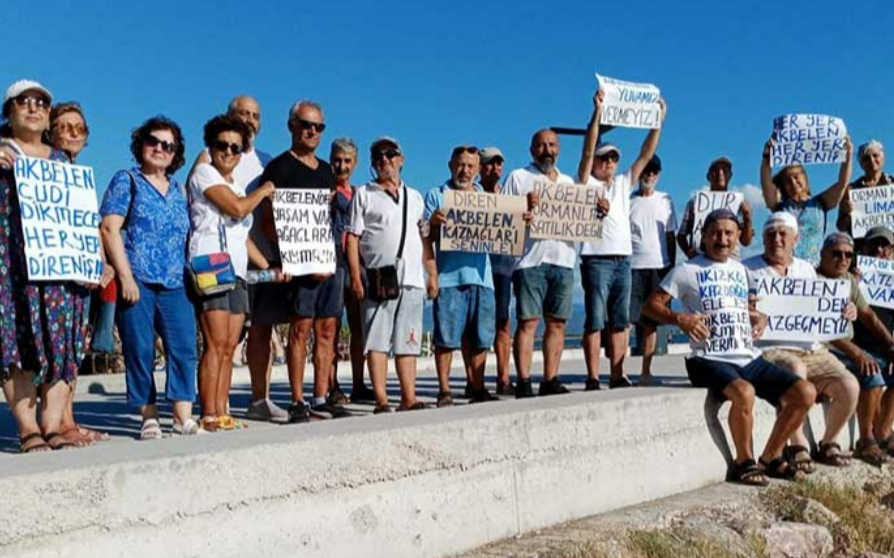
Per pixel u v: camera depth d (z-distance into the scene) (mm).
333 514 4629
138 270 5688
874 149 9969
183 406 5902
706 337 7340
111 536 3834
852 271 8789
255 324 7168
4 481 3531
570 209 7949
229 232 6199
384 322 7117
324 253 6891
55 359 5109
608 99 8305
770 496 6945
